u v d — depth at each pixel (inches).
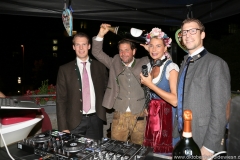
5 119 47.9
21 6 111.8
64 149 40.3
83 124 81.8
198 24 52.5
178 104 57.1
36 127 70.0
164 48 68.4
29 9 114.3
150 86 59.8
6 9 111.2
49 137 45.8
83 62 83.4
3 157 40.7
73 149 40.0
